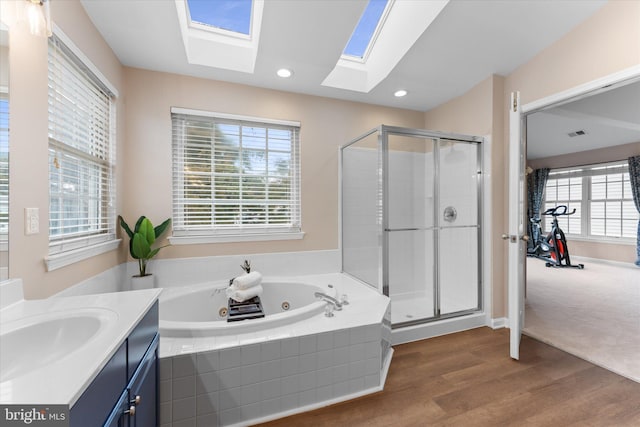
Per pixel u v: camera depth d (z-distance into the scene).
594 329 2.51
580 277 4.45
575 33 2.02
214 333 1.54
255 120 2.65
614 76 1.80
